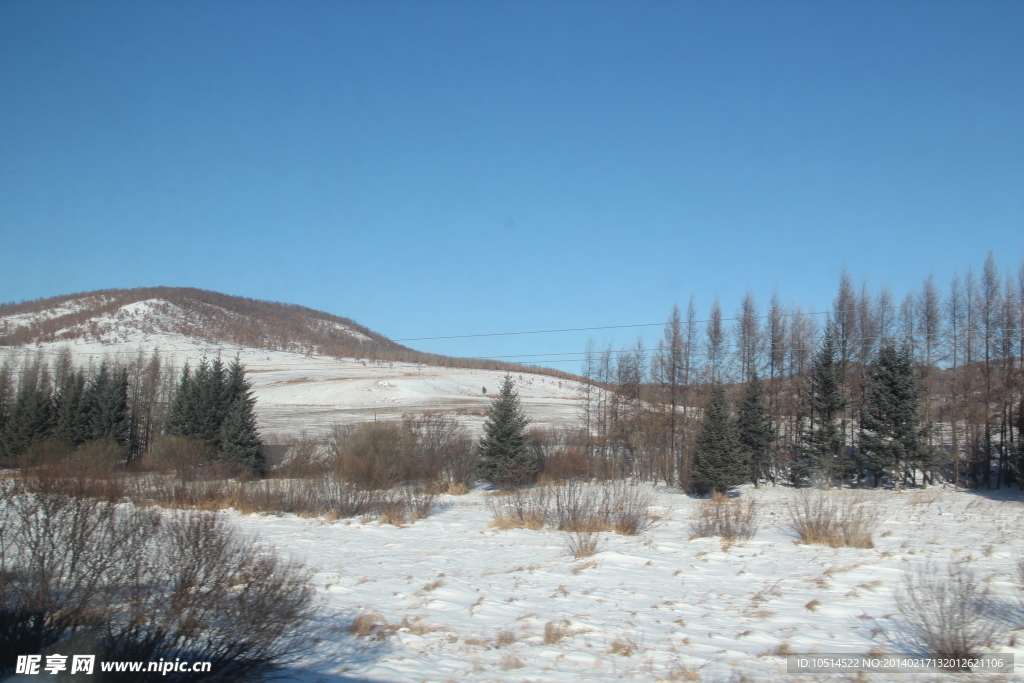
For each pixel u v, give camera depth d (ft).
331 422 208.64
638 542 54.65
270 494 77.56
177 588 21.01
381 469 89.66
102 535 21.71
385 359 509.76
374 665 24.25
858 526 52.95
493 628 30.01
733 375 133.39
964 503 89.71
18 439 123.44
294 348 540.11
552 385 369.09
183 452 92.99
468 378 364.17
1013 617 29.22
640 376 138.72
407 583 39.68
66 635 20.08
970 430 114.01
